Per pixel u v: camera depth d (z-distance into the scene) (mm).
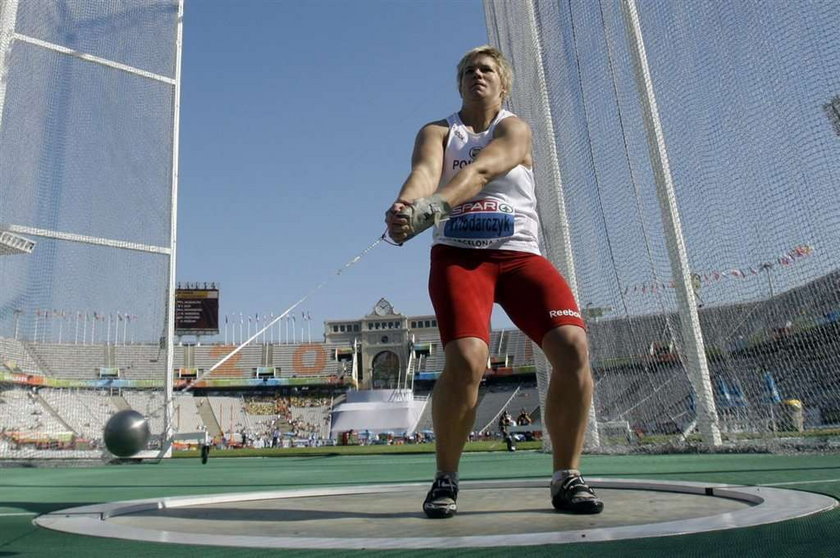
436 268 2641
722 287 6691
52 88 11156
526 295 2643
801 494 2668
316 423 58188
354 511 2748
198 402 58438
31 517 2934
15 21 10422
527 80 9438
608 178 7941
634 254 7789
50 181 10891
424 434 46156
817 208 5578
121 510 2871
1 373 11133
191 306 58969
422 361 65188
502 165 2396
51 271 11000
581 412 2557
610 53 7887
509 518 2348
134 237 11781
